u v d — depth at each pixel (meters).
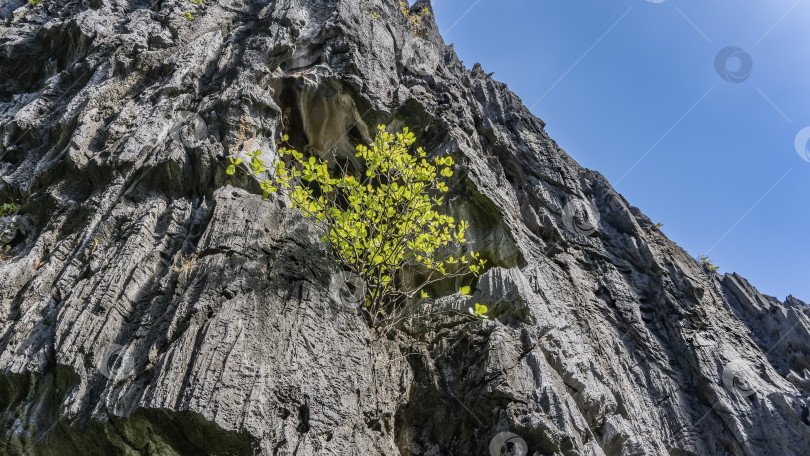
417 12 18.89
